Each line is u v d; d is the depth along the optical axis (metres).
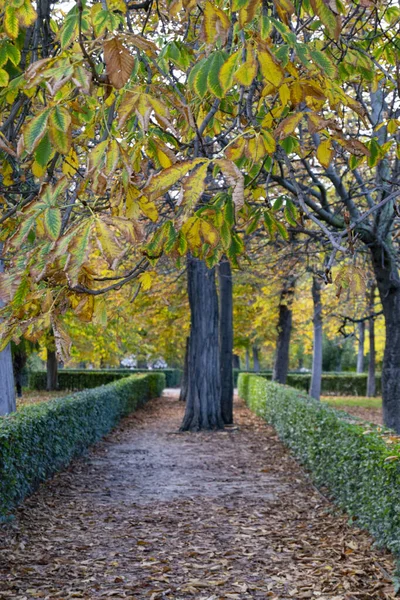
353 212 7.55
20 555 6.51
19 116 4.01
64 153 2.18
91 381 34.66
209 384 17.95
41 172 2.80
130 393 21.91
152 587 5.78
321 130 2.82
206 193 4.17
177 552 6.83
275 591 5.66
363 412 23.30
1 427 8.06
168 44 3.12
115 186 2.65
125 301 12.36
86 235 1.95
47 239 2.17
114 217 2.01
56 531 7.47
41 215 2.06
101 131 3.20
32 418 9.17
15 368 27.16
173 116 3.50
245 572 6.20
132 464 12.26
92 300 2.74
